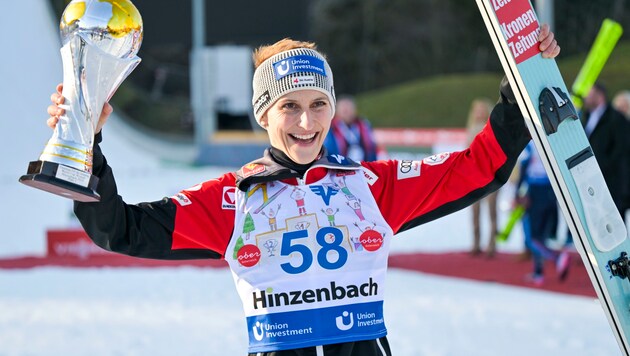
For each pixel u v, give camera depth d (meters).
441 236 12.73
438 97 33.03
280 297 2.63
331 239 2.67
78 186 2.38
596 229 2.86
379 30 43.84
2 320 6.90
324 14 44.44
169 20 26.80
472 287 8.45
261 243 2.66
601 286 2.88
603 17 38.22
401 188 2.80
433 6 42.78
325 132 2.74
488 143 2.82
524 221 8.71
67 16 2.47
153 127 36.44
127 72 2.53
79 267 9.96
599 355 5.66
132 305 7.56
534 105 2.80
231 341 6.11
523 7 2.86
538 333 6.32
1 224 13.95
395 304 7.54
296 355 2.61
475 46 42.00
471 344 5.97
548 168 2.84
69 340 6.18
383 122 32.38
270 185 2.72
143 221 2.65
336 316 2.63
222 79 25.31
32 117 22.33
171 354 5.75
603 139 8.38
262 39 26.47
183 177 21.42
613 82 31.25
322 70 2.73
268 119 2.76
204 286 8.55
